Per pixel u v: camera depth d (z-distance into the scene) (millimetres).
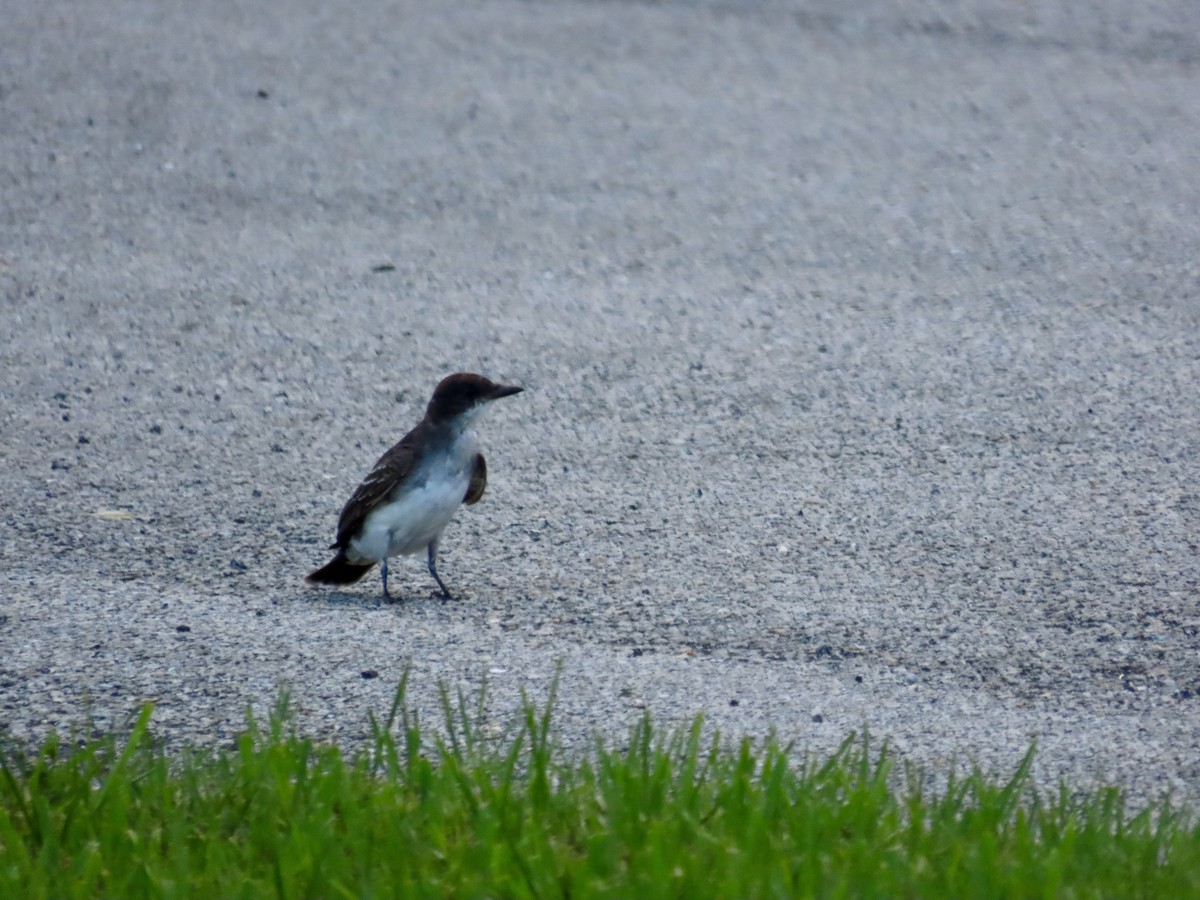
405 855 6832
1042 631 9750
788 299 16375
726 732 8359
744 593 10359
